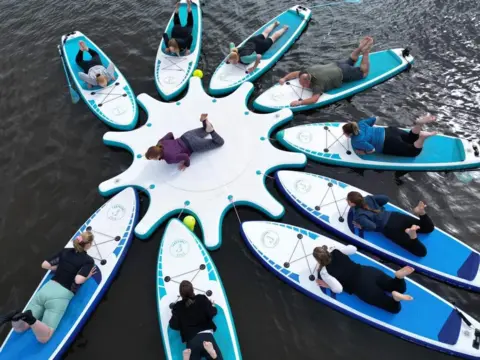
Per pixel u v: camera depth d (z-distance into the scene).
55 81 10.04
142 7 12.13
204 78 9.95
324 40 10.70
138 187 7.58
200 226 7.07
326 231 7.06
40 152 8.51
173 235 6.80
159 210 7.20
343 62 9.30
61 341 5.74
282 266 6.45
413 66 9.83
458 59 9.91
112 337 5.97
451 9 11.12
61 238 7.11
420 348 5.73
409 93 9.28
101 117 8.86
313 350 5.77
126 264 6.75
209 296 6.11
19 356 5.67
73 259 6.00
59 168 8.20
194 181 7.57
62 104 9.47
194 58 10.06
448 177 7.74
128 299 6.34
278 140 8.32
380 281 5.85
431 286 6.32
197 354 5.14
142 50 10.77
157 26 11.41
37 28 11.73
